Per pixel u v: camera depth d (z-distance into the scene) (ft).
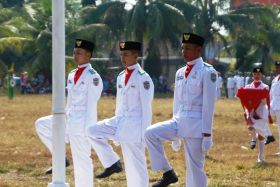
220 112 201.77
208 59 365.40
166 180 59.31
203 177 59.31
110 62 347.97
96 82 66.64
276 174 85.92
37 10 349.61
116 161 65.21
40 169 88.58
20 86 349.00
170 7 339.57
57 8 56.18
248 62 373.20
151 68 350.02
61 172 57.00
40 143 119.55
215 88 58.13
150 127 59.26
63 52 56.70
